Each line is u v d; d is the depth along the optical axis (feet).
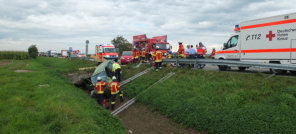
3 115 18.20
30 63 84.17
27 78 38.32
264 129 18.47
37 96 25.44
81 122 18.99
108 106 36.17
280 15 36.37
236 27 45.65
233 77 31.45
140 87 38.93
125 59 74.74
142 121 28.86
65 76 49.49
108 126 21.53
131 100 36.47
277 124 18.33
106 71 43.14
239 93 25.26
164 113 28.55
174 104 28.17
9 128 15.67
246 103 23.02
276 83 25.77
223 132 20.49
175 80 36.55
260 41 39.78
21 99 23.49
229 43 47.16
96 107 27.43
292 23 34.58
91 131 17.62
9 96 24.53
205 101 25.71
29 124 16.92
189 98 27.94
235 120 20.59
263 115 19.83
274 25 37.29
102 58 70.74
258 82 27.61
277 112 19.70
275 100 21.98
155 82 39.09
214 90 28.37
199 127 22.77
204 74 36.19
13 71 49.70
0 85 30.76
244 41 43.06
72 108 22.07
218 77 33.17
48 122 18.19
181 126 24.76
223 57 48.80
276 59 37.11
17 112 19.31
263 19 39.17
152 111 30.71
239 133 19.51
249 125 19.43
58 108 20.95
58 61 110.32
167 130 25.07
